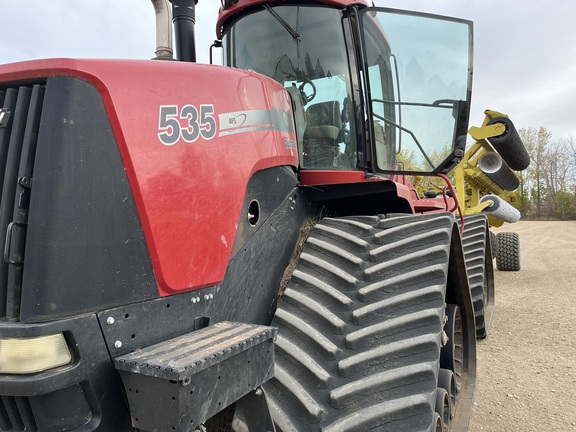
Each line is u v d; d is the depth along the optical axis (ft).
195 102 5.35
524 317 18.49
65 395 4.02
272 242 7.04
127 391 4.14
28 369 3.83
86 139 4.28
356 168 9.33
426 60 9.26
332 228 7.96
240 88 6.24
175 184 4.92
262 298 6.70
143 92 4.80
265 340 4.85
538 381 12.53
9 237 4.06
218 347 4.37
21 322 3.95
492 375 12.99
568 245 46.80
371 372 5.77
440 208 15.46
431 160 9.49
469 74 9.02
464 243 16.37
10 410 4.14
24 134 4.31
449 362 9.68
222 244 5.53
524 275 27.84
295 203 7.95
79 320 4.07
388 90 9.61
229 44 10.27
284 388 5.72
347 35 9.00
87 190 4.24
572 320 17.85
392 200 9.19
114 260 4.37
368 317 6.30
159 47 6.91
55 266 4.01
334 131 9.30
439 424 7.97
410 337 5.98
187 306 5.08
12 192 4.26
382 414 5.33
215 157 5.50
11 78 4.44
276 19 9.55
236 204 5.80
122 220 4.46
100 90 4.42
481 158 22.72
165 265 4.75
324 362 5.97
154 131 4.80
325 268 7.07
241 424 5.54
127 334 4.42
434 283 6.50
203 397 4.02
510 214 24.38
